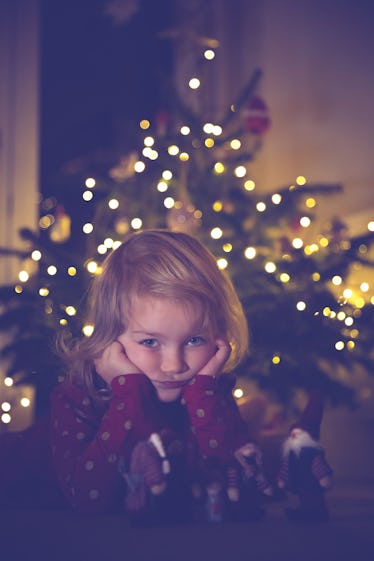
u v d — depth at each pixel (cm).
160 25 849
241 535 147
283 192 404
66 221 505
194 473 168
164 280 171
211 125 413
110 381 178
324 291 353
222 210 398
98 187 427
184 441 171
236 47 788
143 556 129
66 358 193
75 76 933
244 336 193
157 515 159
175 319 170
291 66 691
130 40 866
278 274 358
